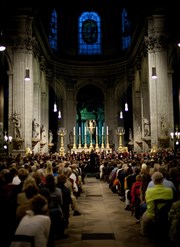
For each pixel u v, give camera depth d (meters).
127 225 11.99
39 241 5.83
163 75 33.03
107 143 48.31
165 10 32.72
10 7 33.25
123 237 10.32
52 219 8.29
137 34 40.44
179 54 31.00
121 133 48.22
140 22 36.88
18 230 5.89
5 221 7.74
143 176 11.00
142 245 9.41
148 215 9.10
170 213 7.06
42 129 40.94
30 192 7.32
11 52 33.50
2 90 34.03
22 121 33.19
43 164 18.36
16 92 33.41
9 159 22.64
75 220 12.96
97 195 20.41
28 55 33.91
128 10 48.47
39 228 5.88
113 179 21.58
